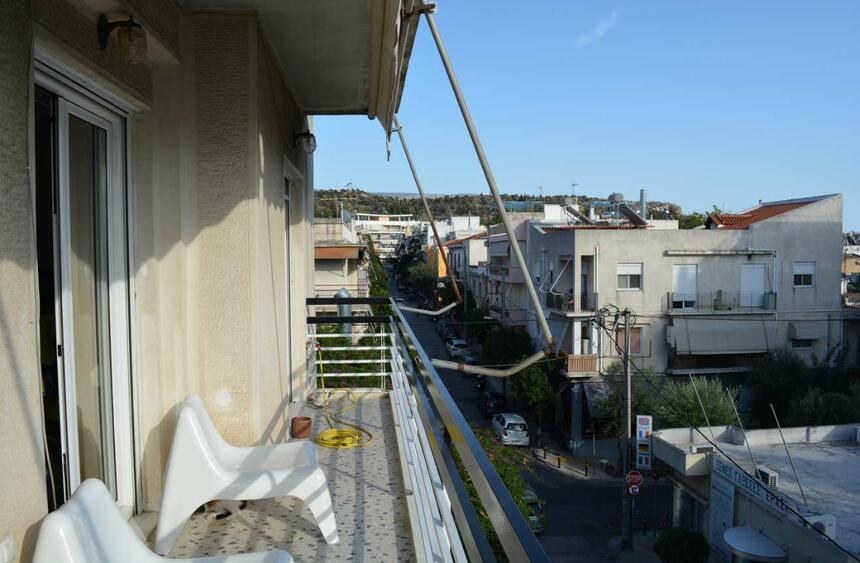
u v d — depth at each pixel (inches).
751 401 894.4
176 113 122.3
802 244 908.0
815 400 735.7
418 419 101.4
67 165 91.8
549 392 905.5
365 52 162.6
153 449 117.8
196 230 123.2
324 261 805.2
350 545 107.5
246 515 119.6
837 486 509.4
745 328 895.1
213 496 103.3
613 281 881.5
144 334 116.9
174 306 121.6
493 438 516.4
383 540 109.3
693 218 1745.8
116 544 70.4
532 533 30.1
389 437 175.6
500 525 32.9
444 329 1534.2
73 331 94.7
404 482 128.8
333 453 161.3
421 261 2422.5
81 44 87.5
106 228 107.9
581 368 871.7
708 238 891.4
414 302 1948.8
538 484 776.9
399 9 115.9
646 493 737.0
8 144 61.7
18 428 62.7
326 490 107.4
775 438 623.8
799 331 899.4
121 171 111.2
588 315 872.3
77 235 99.4
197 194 123.2
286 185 206.5
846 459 571.2
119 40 91.8
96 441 104.9
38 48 80.1
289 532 112.3
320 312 467.5
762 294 905.5
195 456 103.1
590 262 885.2
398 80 160.9
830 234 911.0
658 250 883.4
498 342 1056.2
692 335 879.1
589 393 870.4
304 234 225.5
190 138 122.8
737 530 485.4
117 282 109.7
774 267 903.1
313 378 232.7
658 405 776.3
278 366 156.6
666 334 888.3
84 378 101.3
